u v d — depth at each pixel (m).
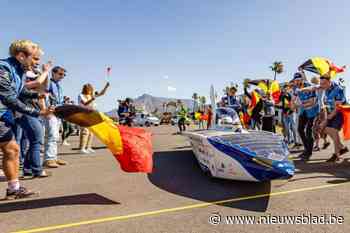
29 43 3.41
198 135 4.61
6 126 3.29
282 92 8.50
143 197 3.54
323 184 4.00
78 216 2.92
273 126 8.20
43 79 4.13
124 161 3.47
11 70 3.23
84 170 5.18
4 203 3.34
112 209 3.11
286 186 3.90
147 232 2.51
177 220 2.78
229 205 3.20
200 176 4.58
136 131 3.68
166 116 38.75
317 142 7.21
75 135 16.42
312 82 7.17
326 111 5.88
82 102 6.73
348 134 5.49
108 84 6.41
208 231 2.52
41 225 2.70
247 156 3.62
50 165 5.45
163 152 7.14
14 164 3.45
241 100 10.25
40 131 4.61
